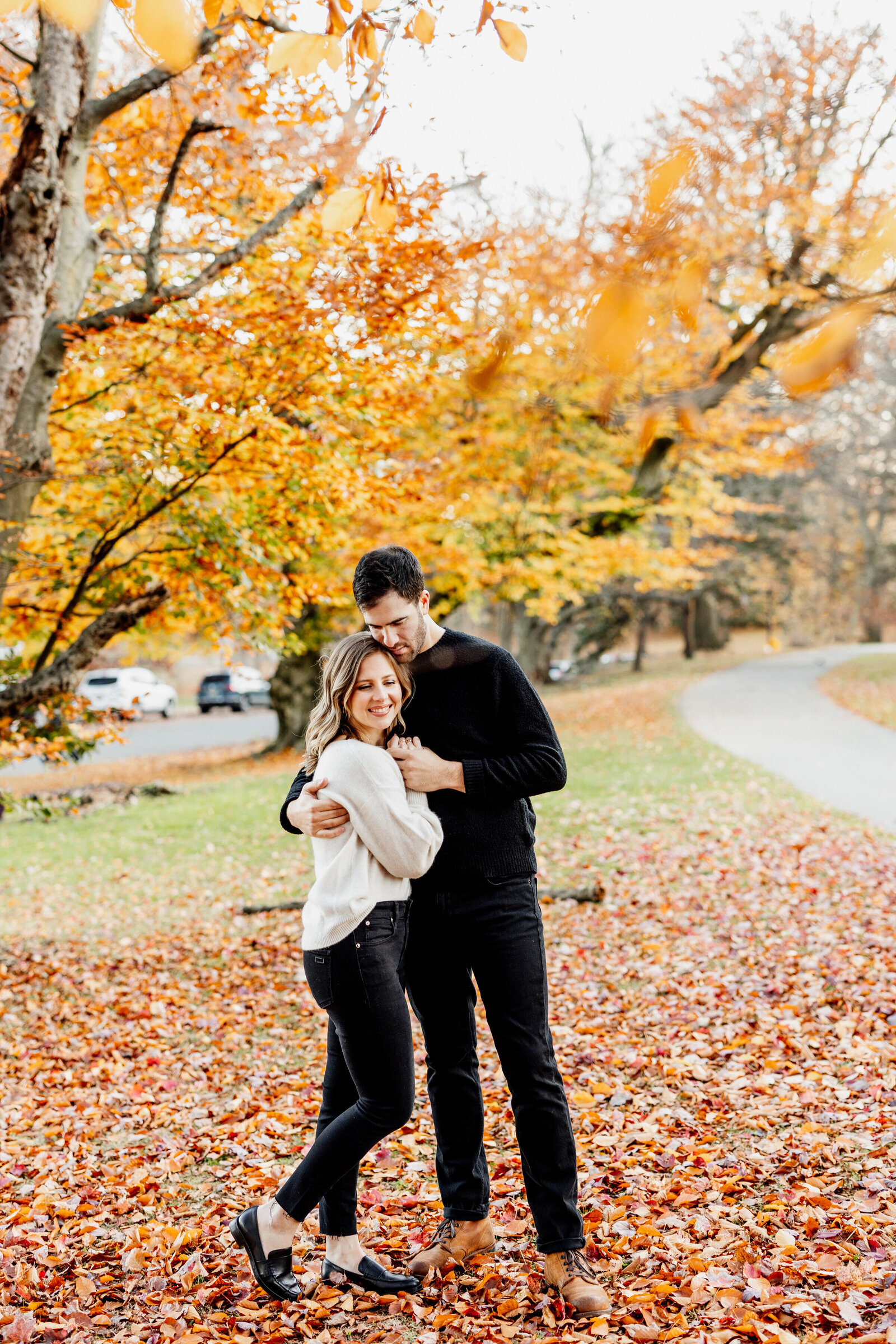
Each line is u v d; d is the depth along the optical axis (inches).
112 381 265.0
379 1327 98.9
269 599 271.1
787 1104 144.2
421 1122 152.6
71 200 201.3
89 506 268.8
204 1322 101.7
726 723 713.0
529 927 104.1
